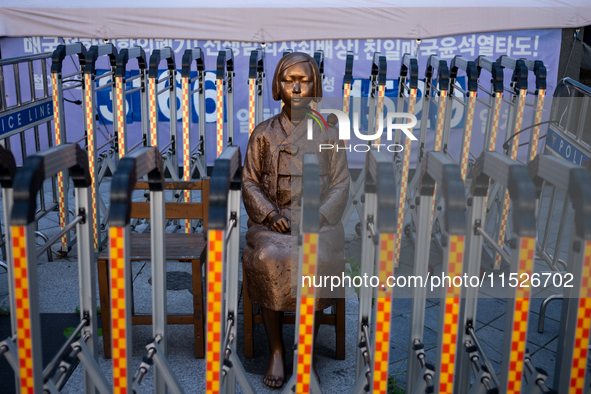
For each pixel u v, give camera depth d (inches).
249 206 109.9
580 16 233.6
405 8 233.0
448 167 63.1
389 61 242.1
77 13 235.1
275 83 110.7
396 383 103.2
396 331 119.6
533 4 232.5
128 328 64.0
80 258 74.0
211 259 62.3
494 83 141.0
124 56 163.5
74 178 71.1
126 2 237.5
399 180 82.6
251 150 112.7
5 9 233.8
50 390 67.4
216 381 65.7
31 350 61.4
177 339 120.7
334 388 102.9
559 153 126.0
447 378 66.4
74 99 250.2
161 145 257.8
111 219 60.6
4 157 65.2
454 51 240.8
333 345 118.6
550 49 240.4
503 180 61.9
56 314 130.7
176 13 235.9
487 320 118.3
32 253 60.1
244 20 237.1
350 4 234.8
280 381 101.3
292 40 240.7
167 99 252.4
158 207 73.4
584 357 64.4
